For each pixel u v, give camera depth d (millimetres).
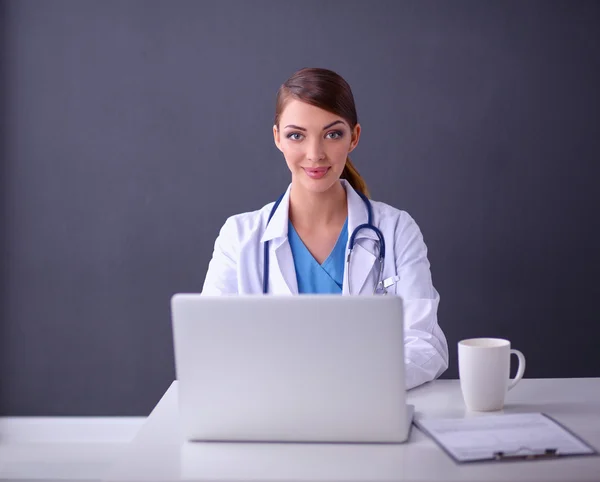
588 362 3045
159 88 3055
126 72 3057
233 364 1180
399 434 1182
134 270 3094
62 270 3100
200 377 1190
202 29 3037
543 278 3033
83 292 3102
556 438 1174
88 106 3068
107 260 3096
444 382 1560
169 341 3098
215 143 3055
